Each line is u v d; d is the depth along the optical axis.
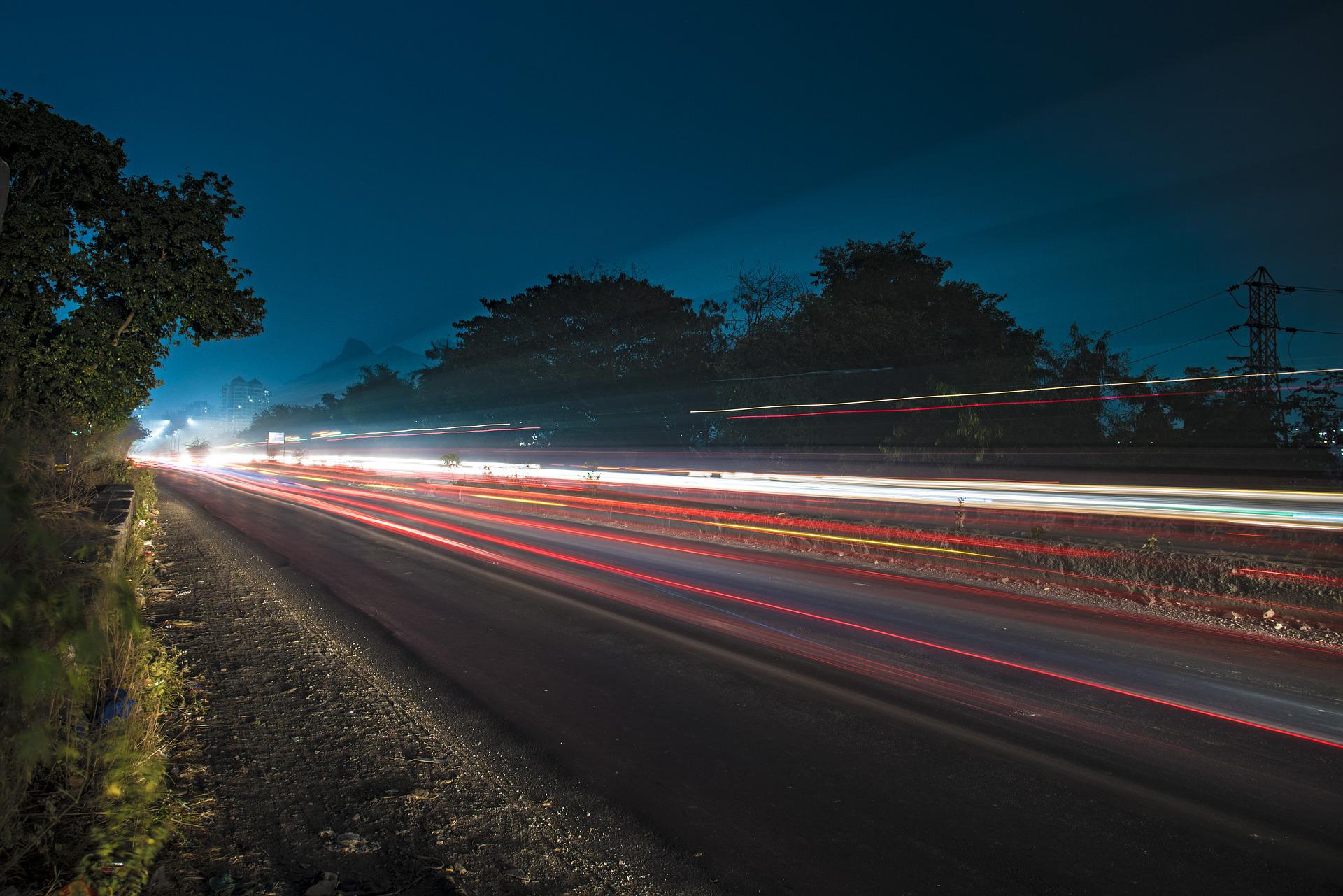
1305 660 6.41
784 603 8.46
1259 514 13.43
